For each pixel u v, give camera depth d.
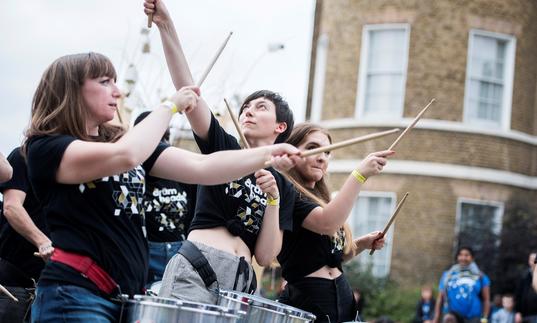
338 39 19.67
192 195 4.87
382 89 19.09
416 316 14.23
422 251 18.30
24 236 5.12
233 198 4.47
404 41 19.03
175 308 3.38
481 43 19.05
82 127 3.63
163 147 3.76
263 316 4.02
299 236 5.07
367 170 4.75
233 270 4.39
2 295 5.14
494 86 19.11
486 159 18.72
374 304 16.92
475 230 17.86
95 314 3.43
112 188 3.57
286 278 5.17
